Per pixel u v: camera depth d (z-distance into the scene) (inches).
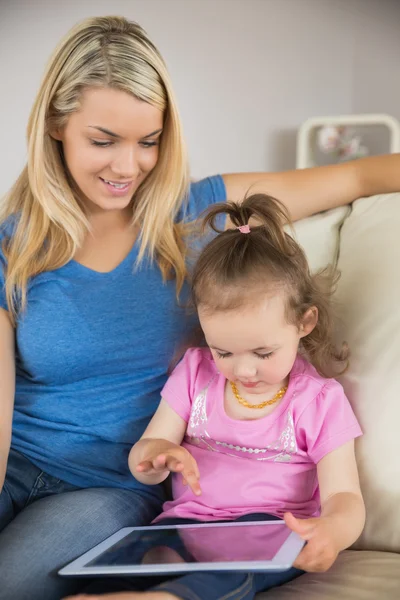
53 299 52.7
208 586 37.5
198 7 128.1
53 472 51.6
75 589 44.0
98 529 46.5
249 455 48.4
